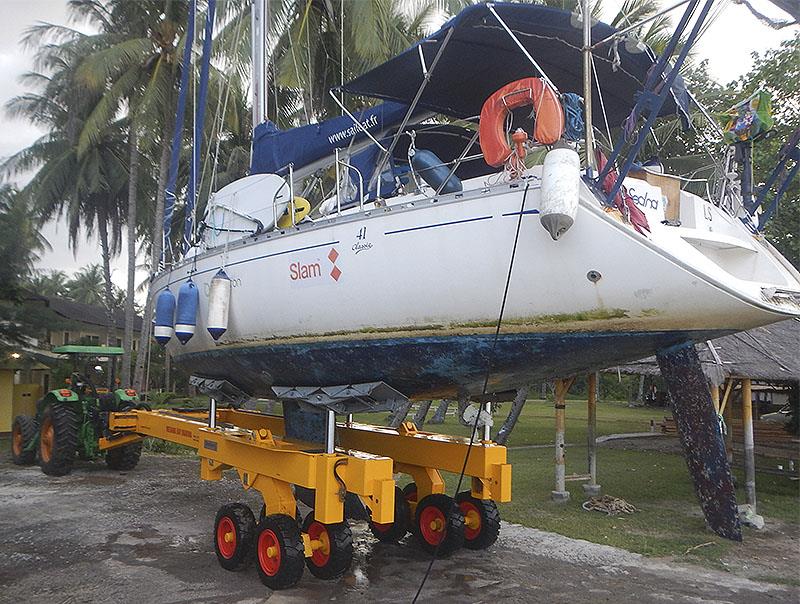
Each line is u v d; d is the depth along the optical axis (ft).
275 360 15.92
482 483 16.39
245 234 16.88
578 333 11.46
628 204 11.75
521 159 11.75
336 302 13.75
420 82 15.89
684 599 14.26
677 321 10.85
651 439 46.11
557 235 10.51
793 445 37.06
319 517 13.80
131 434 27.09
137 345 92.27
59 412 28.02
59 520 20.22
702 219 13.71
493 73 16.02
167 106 54.44
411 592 14.26
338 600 13.70
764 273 13.53
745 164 15.26
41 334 45.34
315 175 19.79
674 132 34.73
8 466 30.63
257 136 18.92
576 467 32.60
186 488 25.62
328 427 14.61
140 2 54.85
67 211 73.15
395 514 17.81
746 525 21.15
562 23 13.57
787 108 37.22
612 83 16.94
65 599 13.51
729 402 33.09
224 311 16.05
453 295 12.09
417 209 12.48
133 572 15.26
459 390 14.61
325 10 40.86
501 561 16.62
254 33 22.38
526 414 72.59
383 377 14.35
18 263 43.83
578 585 15.01
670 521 21.25
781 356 24.40
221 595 13.83
